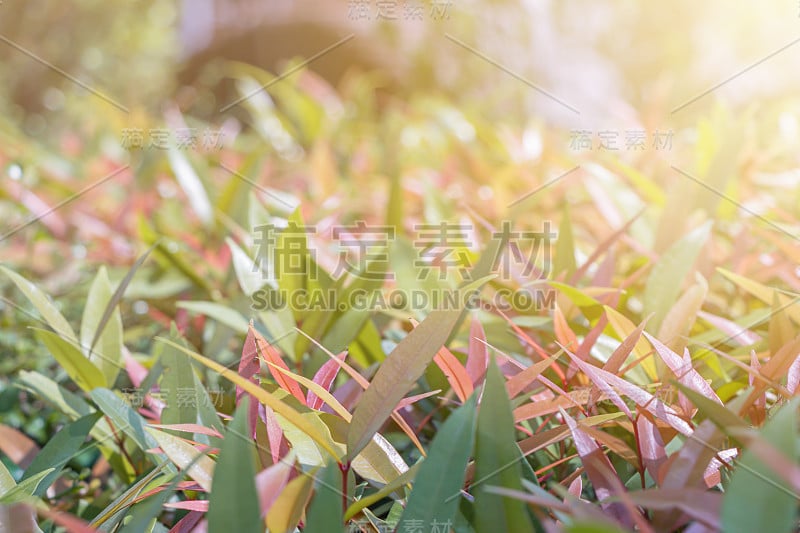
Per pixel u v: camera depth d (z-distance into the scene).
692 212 0.81
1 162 1.41
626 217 0.87
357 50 2.62
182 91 3.15
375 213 1.21
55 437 0.63
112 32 3.49
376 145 1.63
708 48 2.24
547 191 1.08
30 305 1.00
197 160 1.12
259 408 0.58
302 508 0.51
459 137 1.51
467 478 0.55
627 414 0.55
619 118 1.30
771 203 0.93
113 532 0.57
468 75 2.36
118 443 0.68
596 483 0.53
